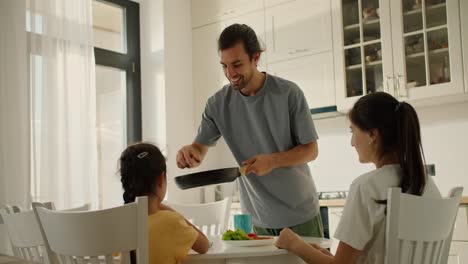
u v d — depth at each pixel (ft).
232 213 11.43
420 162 4.47
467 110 10.21
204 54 13.25
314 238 5.89
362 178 4.54
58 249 4.41
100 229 4.17
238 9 12.63
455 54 9.42
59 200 10.46
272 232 6.40
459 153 10.25
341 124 11.74
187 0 13.56
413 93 9.87
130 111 12.98
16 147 9.80
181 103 13.12
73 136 10.91
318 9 11.28
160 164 5.11
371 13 10.62
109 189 12.61
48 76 10.55
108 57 12.58
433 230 4.32
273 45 11.95
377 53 10.53
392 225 4.12
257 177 6.31
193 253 4.84
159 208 5.22
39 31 10.62
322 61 11.15
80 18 11.32
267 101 6.16
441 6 9.71
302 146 6.09
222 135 6.61
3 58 9.85
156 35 13.03
